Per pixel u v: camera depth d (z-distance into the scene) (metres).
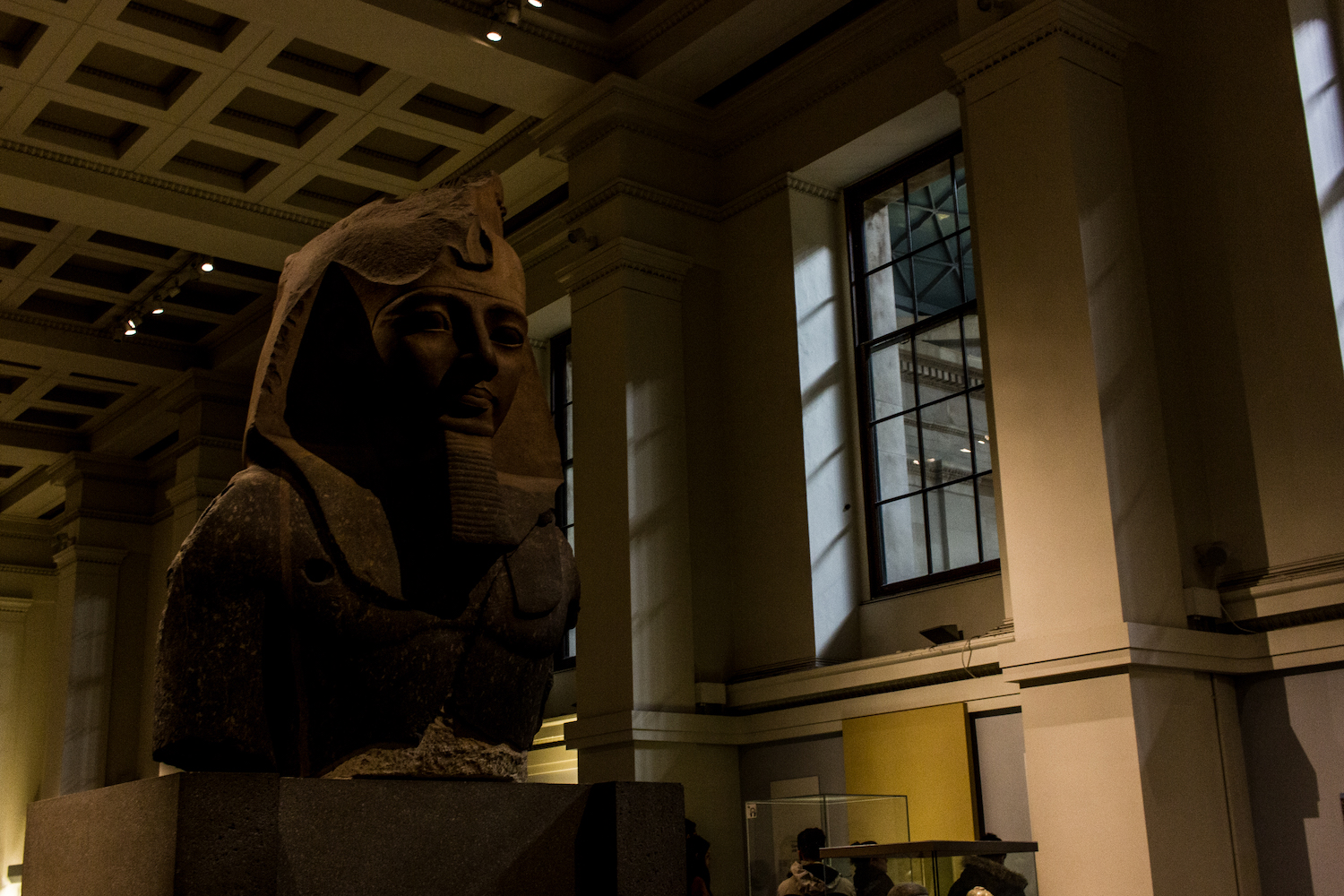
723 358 11.17
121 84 11.29
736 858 10.02
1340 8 8.05
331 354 4.02
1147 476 7.43
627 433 10.30
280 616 3.76
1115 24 8.16
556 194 12.92
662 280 10.87
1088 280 7.51
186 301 15.30
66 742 17.45
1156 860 6.65
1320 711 7.08
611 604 10.13
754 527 10.63
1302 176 7.61
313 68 11.18
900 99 9.99
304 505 3.83
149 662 18.44
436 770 3.87
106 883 3.54
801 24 10.33
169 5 10.40
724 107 11.29
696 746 10.05
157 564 18.52
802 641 10.03
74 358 15.88
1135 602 7.08
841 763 9.55
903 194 10.63
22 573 20.70
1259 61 7.94
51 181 12.10
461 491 3.94
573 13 10.78
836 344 10.77
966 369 9.84
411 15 10.02
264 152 12.18
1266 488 7.46
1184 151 8.22
